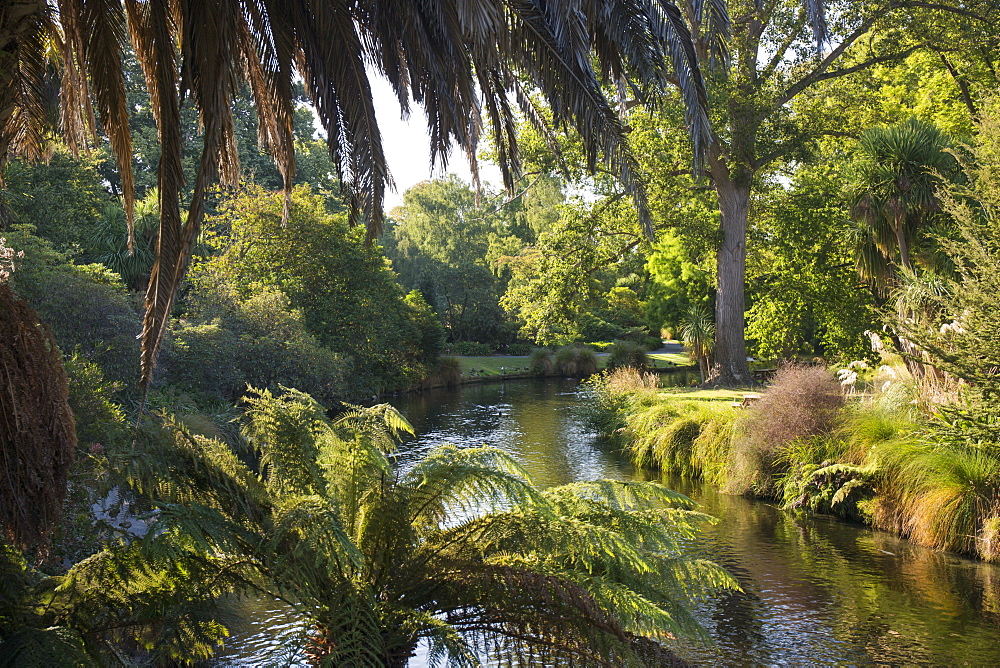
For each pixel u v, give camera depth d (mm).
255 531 5477
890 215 15695
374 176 5180
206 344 18078
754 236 25922
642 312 50906
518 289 26625
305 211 26672
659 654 5152
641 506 6227
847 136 23219
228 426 14930
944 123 24328
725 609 7406
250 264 25969
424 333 33062
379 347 27578
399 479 5855
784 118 22188
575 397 28781
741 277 23094
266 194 26688
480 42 4152
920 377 11773
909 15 21641
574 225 24891
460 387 33344
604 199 24703
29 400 3504
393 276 32656
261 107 5875
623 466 15211
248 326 21250
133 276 26859
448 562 5414
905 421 11422
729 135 21594
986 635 6707
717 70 20609
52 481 3605
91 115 5590
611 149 5207
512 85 6016
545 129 6152
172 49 4270
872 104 22766
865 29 21922
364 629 4898
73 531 5914
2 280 3752
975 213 11398
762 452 12695
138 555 4863
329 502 5422
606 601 5004
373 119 5145
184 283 23734
